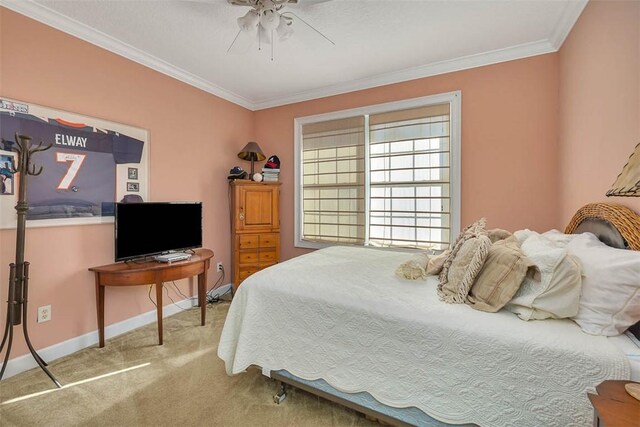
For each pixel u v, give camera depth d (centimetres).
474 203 279
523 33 232
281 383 166
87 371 195
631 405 73
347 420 150
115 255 224
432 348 123
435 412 120
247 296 172
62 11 202
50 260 209
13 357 191
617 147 150
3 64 185
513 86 261
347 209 346
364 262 215
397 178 316
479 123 275
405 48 255
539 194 254
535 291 119
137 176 263
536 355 103
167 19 212
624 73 143
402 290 152
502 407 108
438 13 207
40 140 201
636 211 134
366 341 138
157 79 280
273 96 373
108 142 241
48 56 205
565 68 227
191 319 284
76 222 221
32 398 168
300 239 378
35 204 200
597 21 171
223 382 183
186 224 278
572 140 212
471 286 139
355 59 275
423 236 305
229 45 249
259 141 398
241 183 338
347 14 208
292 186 381
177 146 301
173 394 171
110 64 242
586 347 100
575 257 126
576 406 97
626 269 106
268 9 180
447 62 279
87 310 229
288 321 159
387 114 320
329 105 353
